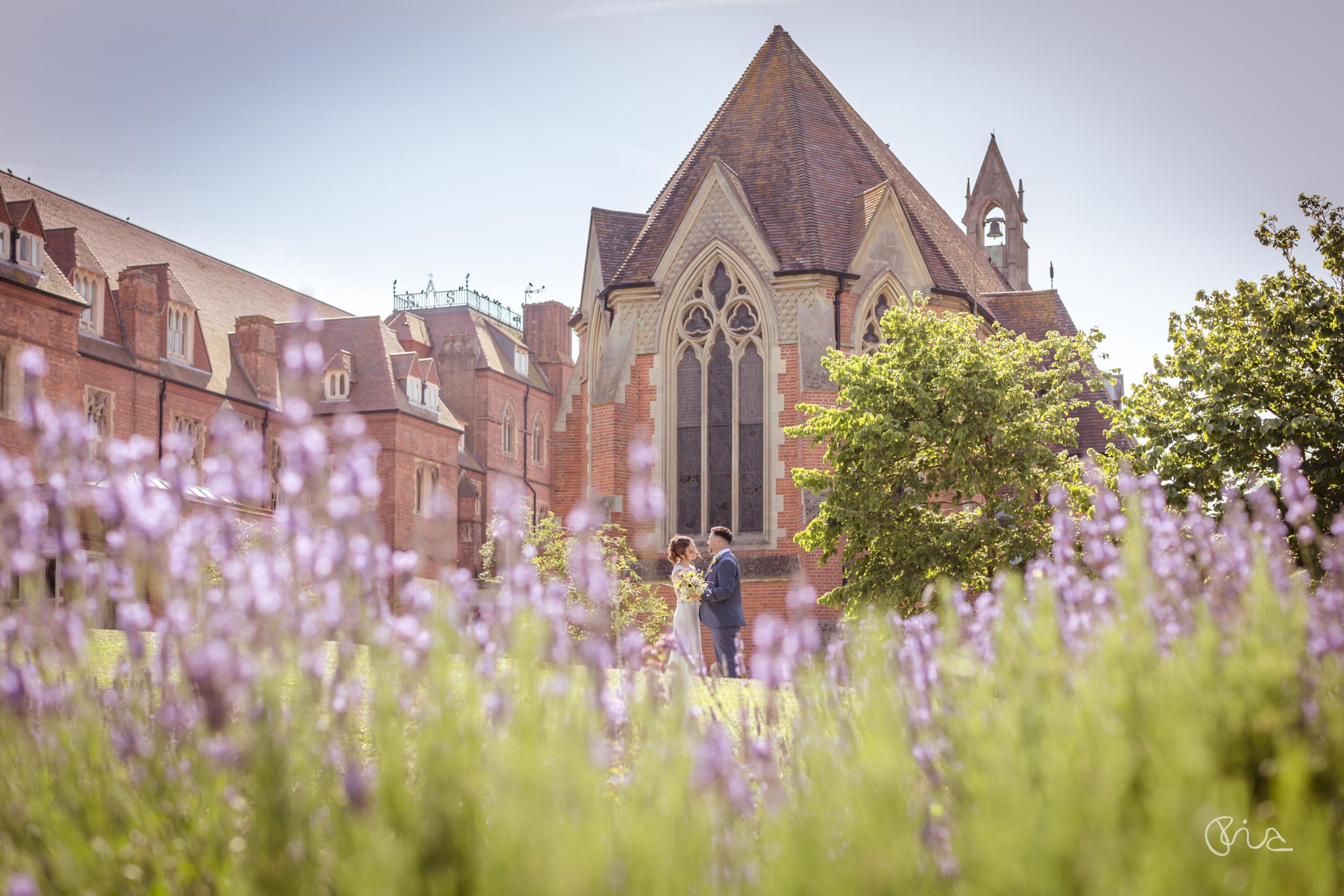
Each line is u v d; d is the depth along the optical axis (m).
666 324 27.25
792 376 26.12
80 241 45.19
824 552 20.14
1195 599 4.64
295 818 3.26
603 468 26.95
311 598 3.79
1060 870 2.57
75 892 3.15
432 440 59.34
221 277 58.72
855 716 4.27
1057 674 3.82
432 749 3.19
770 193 28.09
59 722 3.97
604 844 2.82
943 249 33.78
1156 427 19.31
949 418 18.55
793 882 2.80
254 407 52.16
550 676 3.89
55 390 38.44
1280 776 2.99
